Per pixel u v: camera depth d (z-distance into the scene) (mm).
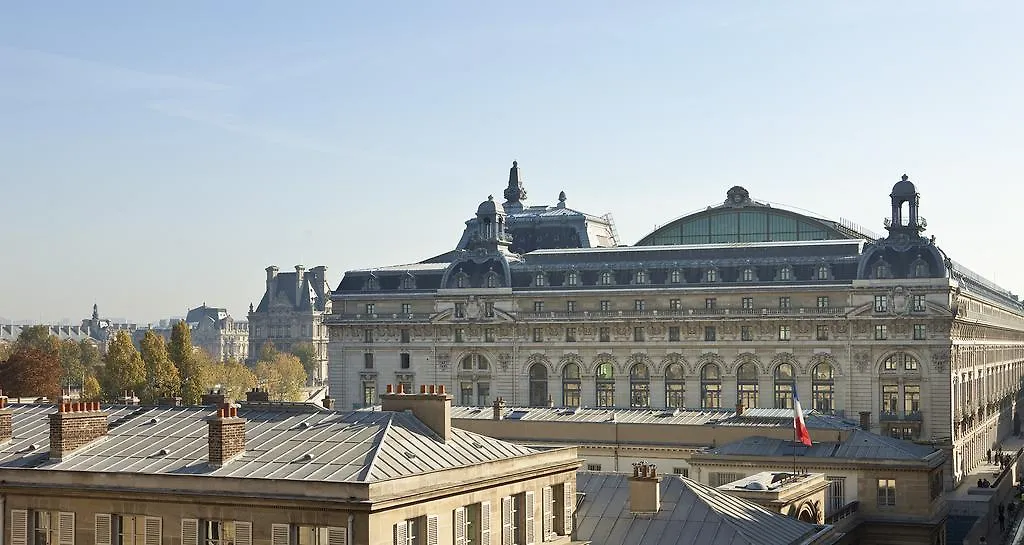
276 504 58906
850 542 118000
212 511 60594
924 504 120875
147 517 62219
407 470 62250
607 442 144125
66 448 68875
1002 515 198500
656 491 87500
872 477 122125
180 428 72562
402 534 59281
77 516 63594
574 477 76188
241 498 59594
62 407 69125
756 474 115438
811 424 141000
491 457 68625
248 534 59594
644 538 85000
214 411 76125
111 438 71562
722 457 126312
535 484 71312
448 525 62656
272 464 63562
